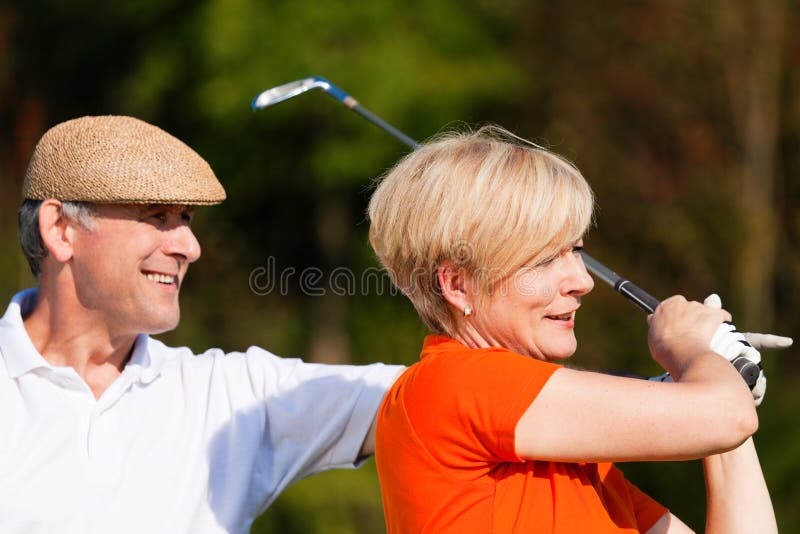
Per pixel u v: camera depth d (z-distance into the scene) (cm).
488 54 3228
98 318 745
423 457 573
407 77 2980
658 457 534
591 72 3494
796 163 3334
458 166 590
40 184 734
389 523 615
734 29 3288
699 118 3400
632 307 3347
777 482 2541
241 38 2944
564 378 551
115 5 3359
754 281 3250
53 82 3591
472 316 599
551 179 581
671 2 3397
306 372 806
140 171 722
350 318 3472
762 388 587
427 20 3130
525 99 3419
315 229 3531
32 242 745
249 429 786
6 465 712
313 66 2942
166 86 3173
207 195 745
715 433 523
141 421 757
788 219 3356
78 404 737
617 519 609
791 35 3291
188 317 3441
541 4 3497
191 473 763
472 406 558
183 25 3166
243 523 782
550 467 573
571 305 595
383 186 624
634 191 3441
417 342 3428
